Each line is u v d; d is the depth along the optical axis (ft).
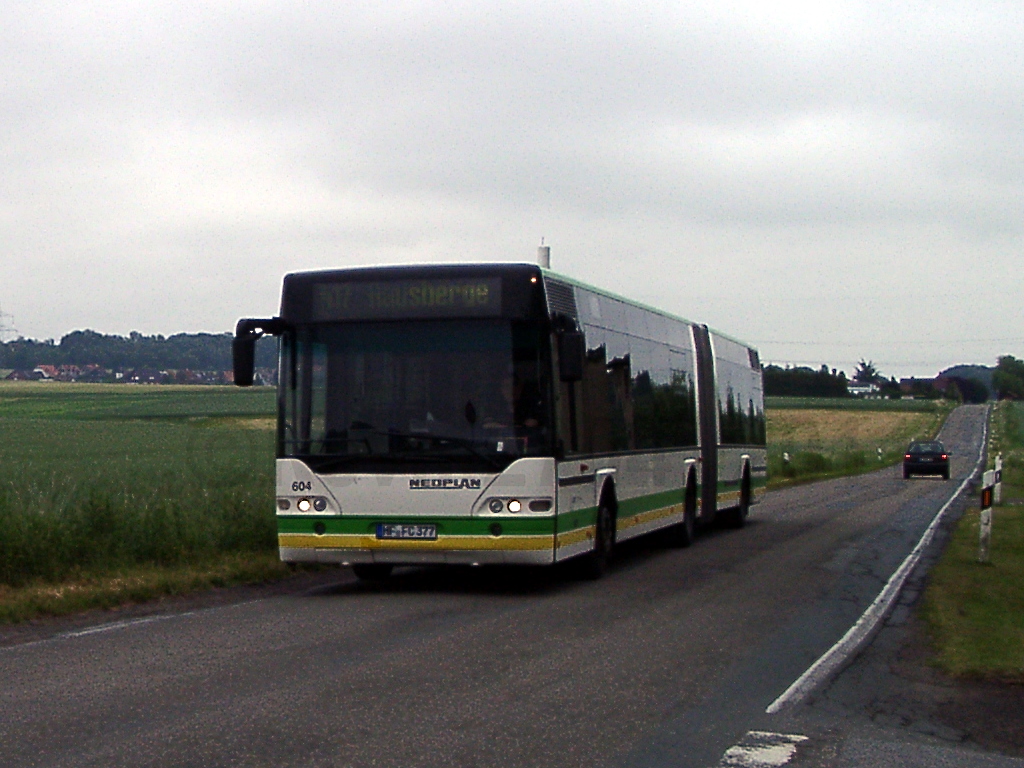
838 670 31.32
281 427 43.98
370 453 43.04
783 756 22.72
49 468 111.45
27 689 27.22
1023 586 47.70
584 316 48.26
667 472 61.26
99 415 298.56
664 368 61.82
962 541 67.72
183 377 540.11
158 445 178.81
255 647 32.83
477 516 42.29
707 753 22.76
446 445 42.60
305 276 44.14
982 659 32.45
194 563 48.37
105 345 556.51
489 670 29.94
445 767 21.17
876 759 22.82
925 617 40.22
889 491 136.87
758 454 89.51
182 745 22.30
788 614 40.78
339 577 50.78
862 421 423.64
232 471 76.02
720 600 44.09
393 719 24.59
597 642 34.42
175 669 29.60
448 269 43.11
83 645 33.09
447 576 51.39
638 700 27.07
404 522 42.73
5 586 41.04
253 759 21.39
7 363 548.72
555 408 42.98
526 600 43.42
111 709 25.21
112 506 48.88
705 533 77.30
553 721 24.81
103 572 44.42
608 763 21.79
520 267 42.80
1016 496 119.85
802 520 89.30
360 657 31.37
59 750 21.88
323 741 22.72
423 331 43.21
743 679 29.81
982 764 22.79
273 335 44.78
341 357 43.70
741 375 83.35
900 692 28.99
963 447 338.34
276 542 53.47
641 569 54.75
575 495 45.21
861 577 51.85
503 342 42.73
